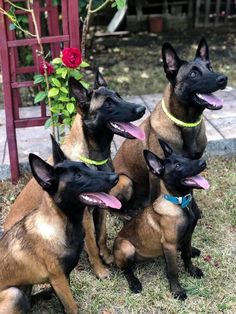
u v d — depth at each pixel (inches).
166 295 56.6
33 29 82.8
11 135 77.3
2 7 70.7
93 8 93.6
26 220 51.0
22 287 51.4
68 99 71.0
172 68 61.1
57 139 81.1
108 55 145.8
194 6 168.9
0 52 72.3
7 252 50.1
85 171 47.6
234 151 86.1
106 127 56.4
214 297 55.9
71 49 68.2
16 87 74.9
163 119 63.5
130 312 54.8
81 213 49.9
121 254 57.9
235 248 63.6
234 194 74.2
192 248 62.6
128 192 69.7
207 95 59.8
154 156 54.3
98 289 58.4
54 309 56.1
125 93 115.3
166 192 54.7
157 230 55.6
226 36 159.9
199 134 64.6
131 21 168.4
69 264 50.7
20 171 82.0
